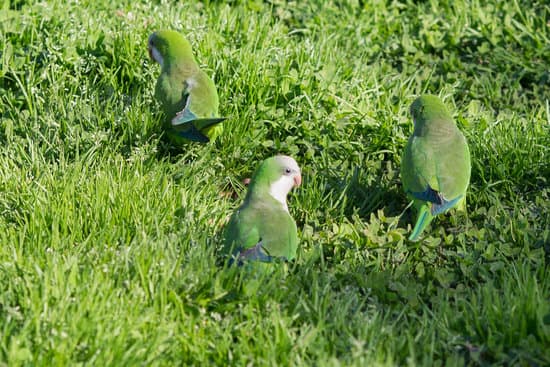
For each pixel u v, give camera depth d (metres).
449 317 7.48
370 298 7.76
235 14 12.09
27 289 7.14
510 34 12.68
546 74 12.02
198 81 9.81
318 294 7.66
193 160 9.87
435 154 8.90
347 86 11.04
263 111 10.43
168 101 9.79
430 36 12.58
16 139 9.70
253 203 8.06
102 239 8.06
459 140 9.06
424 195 8.80
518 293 7.62
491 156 9.93
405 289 7.91
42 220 8.24
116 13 11.81
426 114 9.13
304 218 9.35
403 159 9.09
